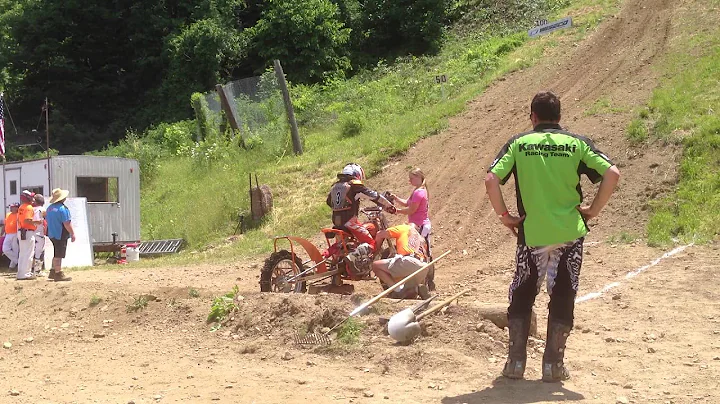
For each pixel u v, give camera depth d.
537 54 25.86
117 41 44.22
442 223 15.57
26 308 9.68
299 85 33.94
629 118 17.16
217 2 42.31
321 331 7.04
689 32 22.80
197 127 31.80
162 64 42.72
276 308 7.52
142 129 39.97
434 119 21.81
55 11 42.66
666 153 14.92
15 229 14.64
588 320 8.18
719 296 8.98
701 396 5.39
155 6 43.41
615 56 23.19
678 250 11.66
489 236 14.34
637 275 10.48
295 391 5.75
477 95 23.44
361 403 5.38
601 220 13.66
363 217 15.80
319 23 38.12
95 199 19.06
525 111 20.75
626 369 6.18
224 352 7.06
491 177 5.49
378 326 6.89
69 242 17.14
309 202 18.77
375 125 24.59
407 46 39.31
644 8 26.91
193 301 8.53
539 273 5.52
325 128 26.89
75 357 7.33
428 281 10.01
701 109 16.14
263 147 24.38
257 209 18.67
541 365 6.25
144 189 27.12
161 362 6.89
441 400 5.38
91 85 43.00
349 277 9.21
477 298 9.80
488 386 5.68
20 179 19.05
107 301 9.11
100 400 5.76
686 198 13.39
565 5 32.53
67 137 40.59
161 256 18.48
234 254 16.36
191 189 24.36
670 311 8.40
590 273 10.92
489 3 37.56
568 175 5.45
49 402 5.78
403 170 19.14
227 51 39.31
